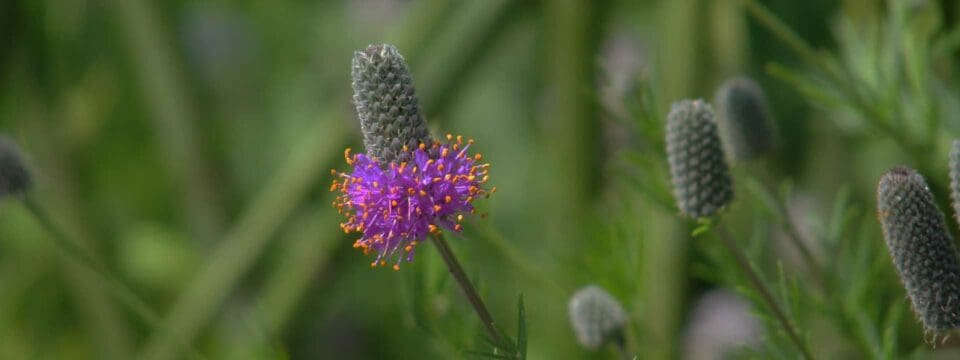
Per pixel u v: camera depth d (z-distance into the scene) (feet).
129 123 2.03
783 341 1.23
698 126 1.11
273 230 1.50
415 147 1.00
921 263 1.01
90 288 1.59
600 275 1.30
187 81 1.61
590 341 1.21
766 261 1.51
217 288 1.50
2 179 1.26
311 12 2.35
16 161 1.27
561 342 1.40
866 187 1.60
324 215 1.53
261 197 1.51
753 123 1.26
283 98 2.23
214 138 1.67
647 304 1.42
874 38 1.40
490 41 1.45
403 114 1.00
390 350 1.78
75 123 1.91
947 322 1.01
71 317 1.86
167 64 1.60
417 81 1.44
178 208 2.02
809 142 1.65
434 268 1.25
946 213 1.44
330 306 1.80
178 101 1.61
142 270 1.87
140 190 2.03
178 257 1.87
